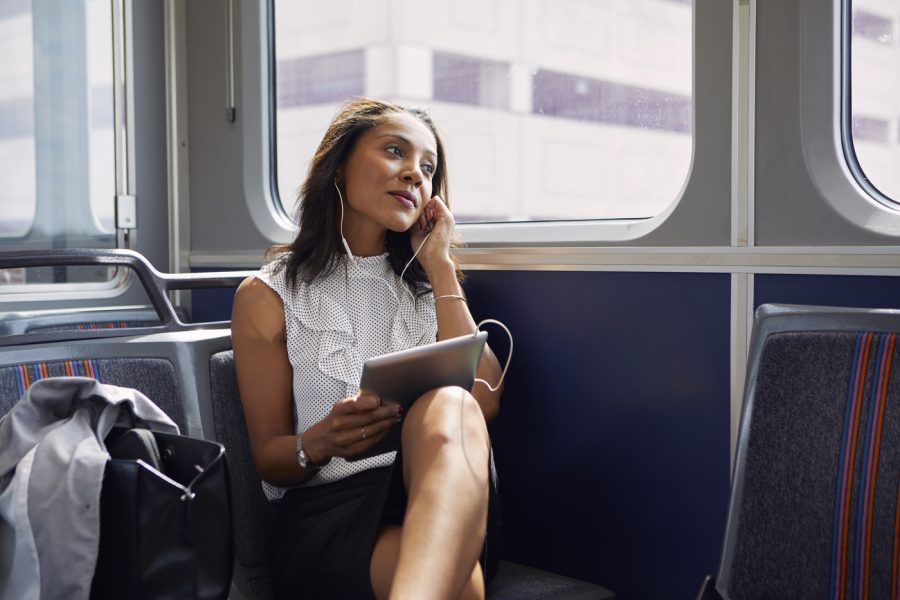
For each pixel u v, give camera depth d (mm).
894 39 1527
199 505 1175
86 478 1146
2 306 2271
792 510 1220
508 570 1660
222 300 2543
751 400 1280
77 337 1556
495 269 1980
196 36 2562
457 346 1398
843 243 1539
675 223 1738
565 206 1977
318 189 1661
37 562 1129
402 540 1220
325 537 1431
